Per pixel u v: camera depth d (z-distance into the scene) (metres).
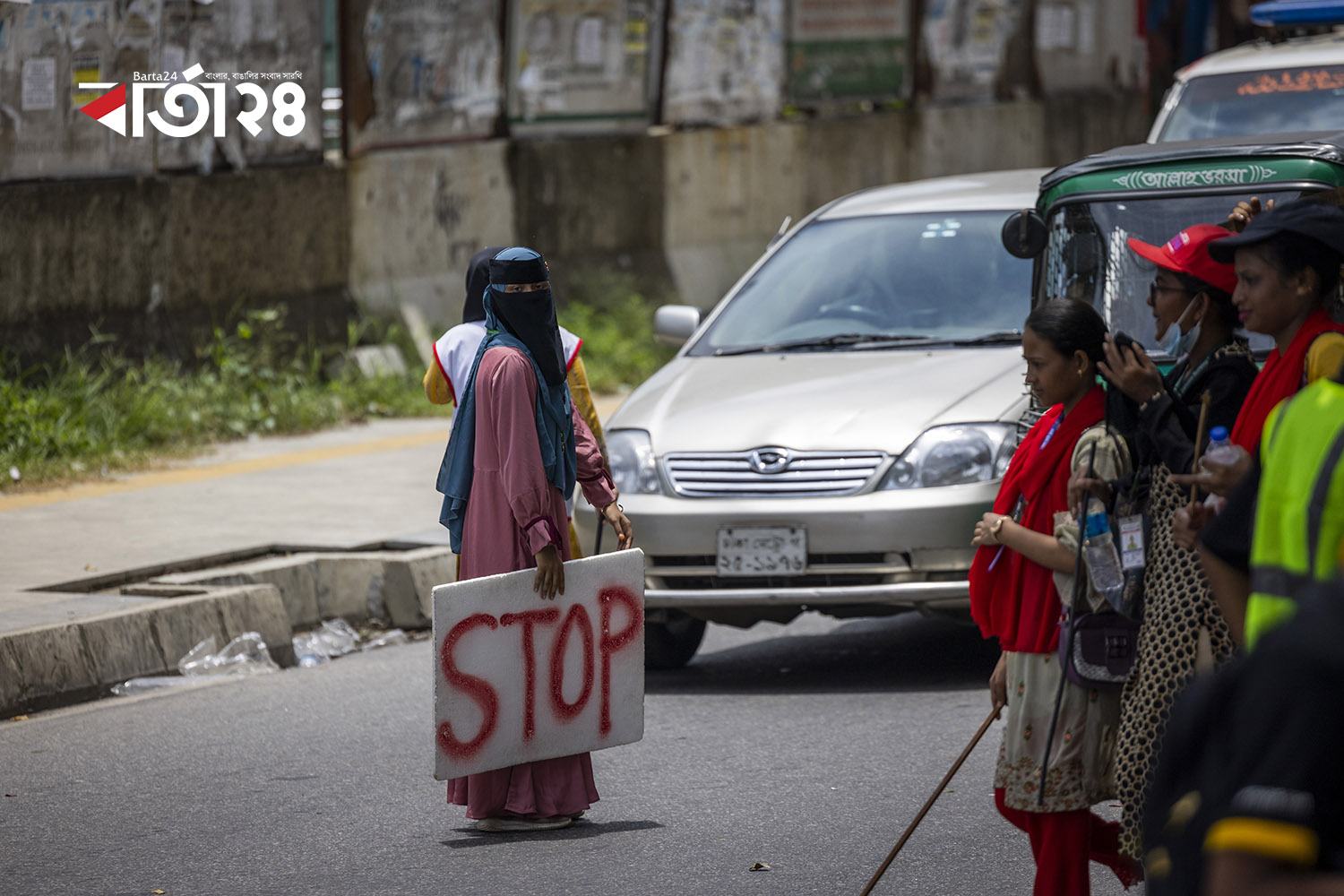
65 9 18.75
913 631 13.04
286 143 21.23
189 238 20.14
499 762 8.14
